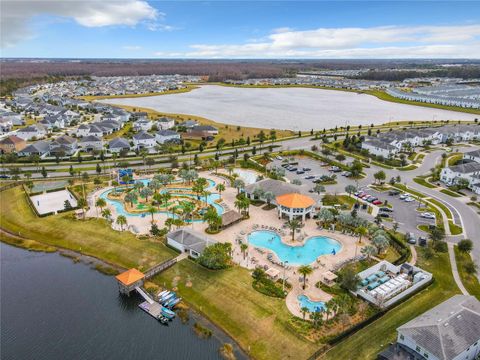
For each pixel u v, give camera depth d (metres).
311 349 70.31
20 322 80.50
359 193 148.12
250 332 76.19
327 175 173.38
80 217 127.81
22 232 120.44
